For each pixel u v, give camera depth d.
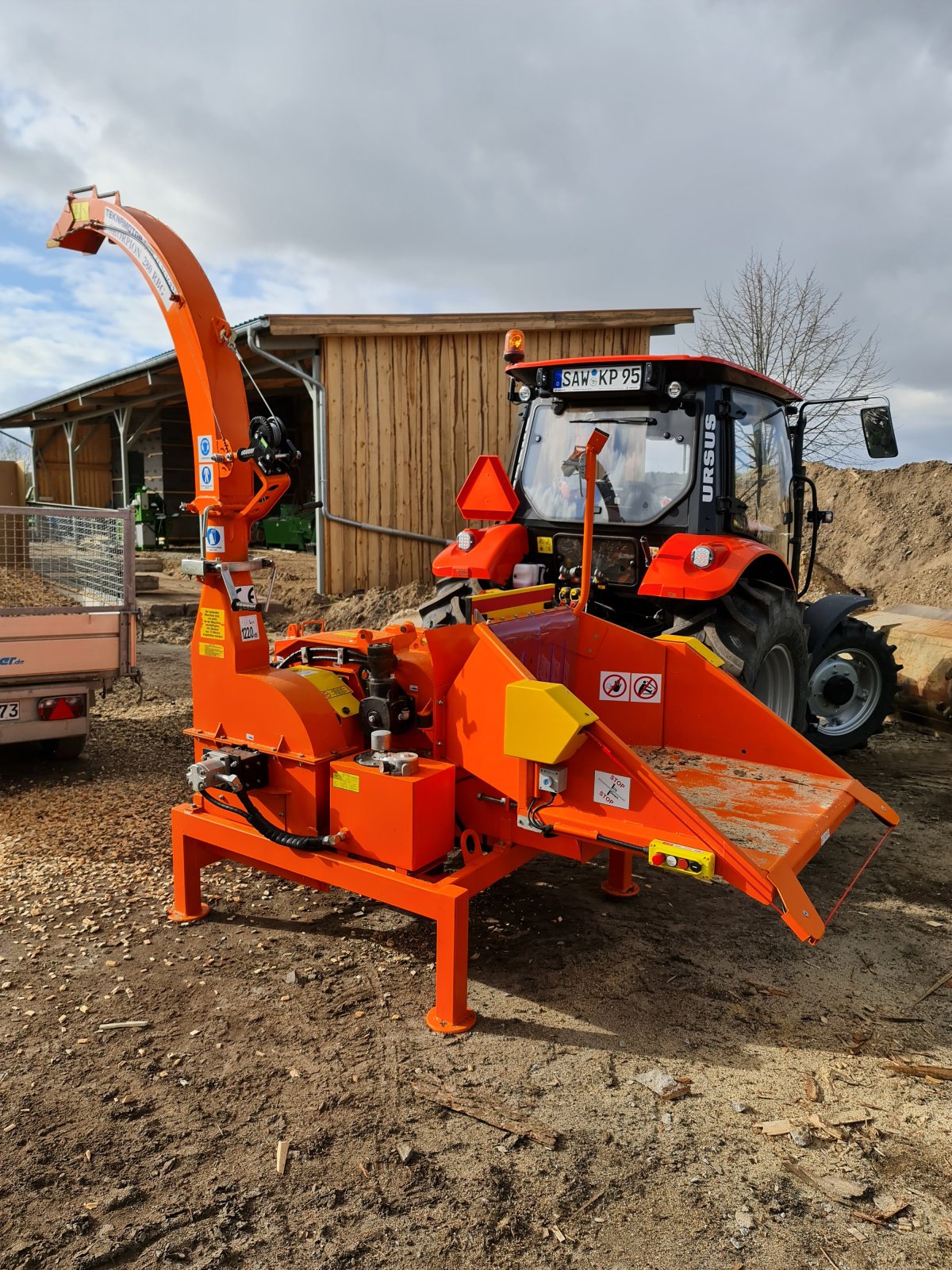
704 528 4.68
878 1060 2.66
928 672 6.71
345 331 10.17
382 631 3.56
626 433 4.94
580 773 2.65
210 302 3.14
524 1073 2.53
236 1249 1.90
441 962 2.71
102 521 5.34
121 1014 2.79
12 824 4.42
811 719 5.88
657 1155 2.22
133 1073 2.49
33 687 5.01
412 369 10.55
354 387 10.48
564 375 4.91
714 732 3.49
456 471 10.78
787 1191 2.11
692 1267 1.88
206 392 3.08
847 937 3.48
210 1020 2.77
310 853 2.98
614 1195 2.08
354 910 3.54
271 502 3.09
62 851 4.09
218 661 3.23
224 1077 2.48
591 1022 2.81
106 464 26.84
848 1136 2.31
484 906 3.68
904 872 4.14
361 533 10.80
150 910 3.52
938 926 3.59
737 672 4.37
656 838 2.47
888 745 6.40
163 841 4.23
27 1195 2.03
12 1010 2.80
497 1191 2.08
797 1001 2.98
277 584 12.38
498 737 2.80
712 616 4.58
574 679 3.57
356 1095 2.41
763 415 5.29
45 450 27.27
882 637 6.02
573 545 5.11
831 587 12.47
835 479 16.28
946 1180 2.16
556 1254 1.91
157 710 6.91
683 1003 2.95
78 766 5.41
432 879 2.82
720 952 3.32
